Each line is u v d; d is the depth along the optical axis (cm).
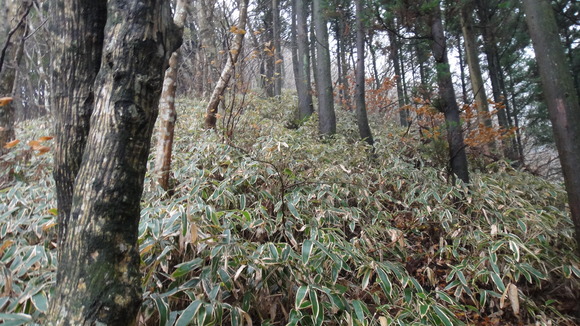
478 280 269
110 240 113
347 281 237
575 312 256
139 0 118
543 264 262
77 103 139
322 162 388
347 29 641
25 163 318
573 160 238
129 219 119
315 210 299
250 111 536
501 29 649
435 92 397
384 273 219
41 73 452
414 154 473
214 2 498
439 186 362
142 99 119
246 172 304
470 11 599
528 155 776
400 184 370
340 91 976
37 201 258
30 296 160
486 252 272
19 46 330
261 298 203
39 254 189
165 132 299
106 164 114
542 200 376
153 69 121
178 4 307
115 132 115
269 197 283
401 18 365
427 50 751
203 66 666
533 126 743
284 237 265
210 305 171
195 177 296
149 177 298
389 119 848
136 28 117
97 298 108
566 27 496
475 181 383
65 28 139
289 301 207
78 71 139
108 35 119
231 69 432
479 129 398
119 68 116
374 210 333
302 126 587
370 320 201
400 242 269
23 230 228
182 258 218
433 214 331
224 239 203
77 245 112
